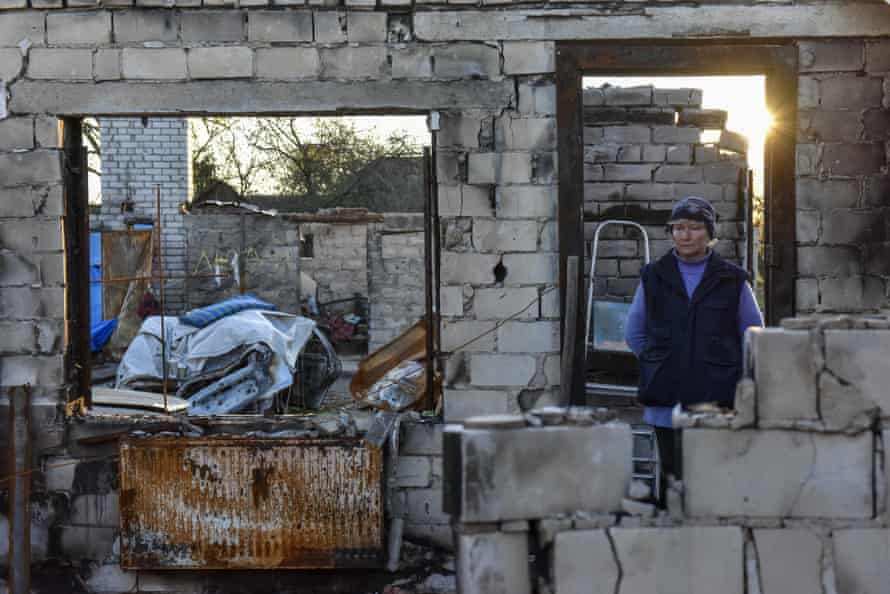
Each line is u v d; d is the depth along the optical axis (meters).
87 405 5.43
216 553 5.00
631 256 7.57
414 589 5.06
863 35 4.97
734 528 3.11
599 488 3.12
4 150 5.17
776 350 3.11
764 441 3.11
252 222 16.05
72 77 5.13
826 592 3.10
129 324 13.76
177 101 5.12
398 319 15.91
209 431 5.20
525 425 3.11
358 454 4.97
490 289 5.10
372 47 5.08
